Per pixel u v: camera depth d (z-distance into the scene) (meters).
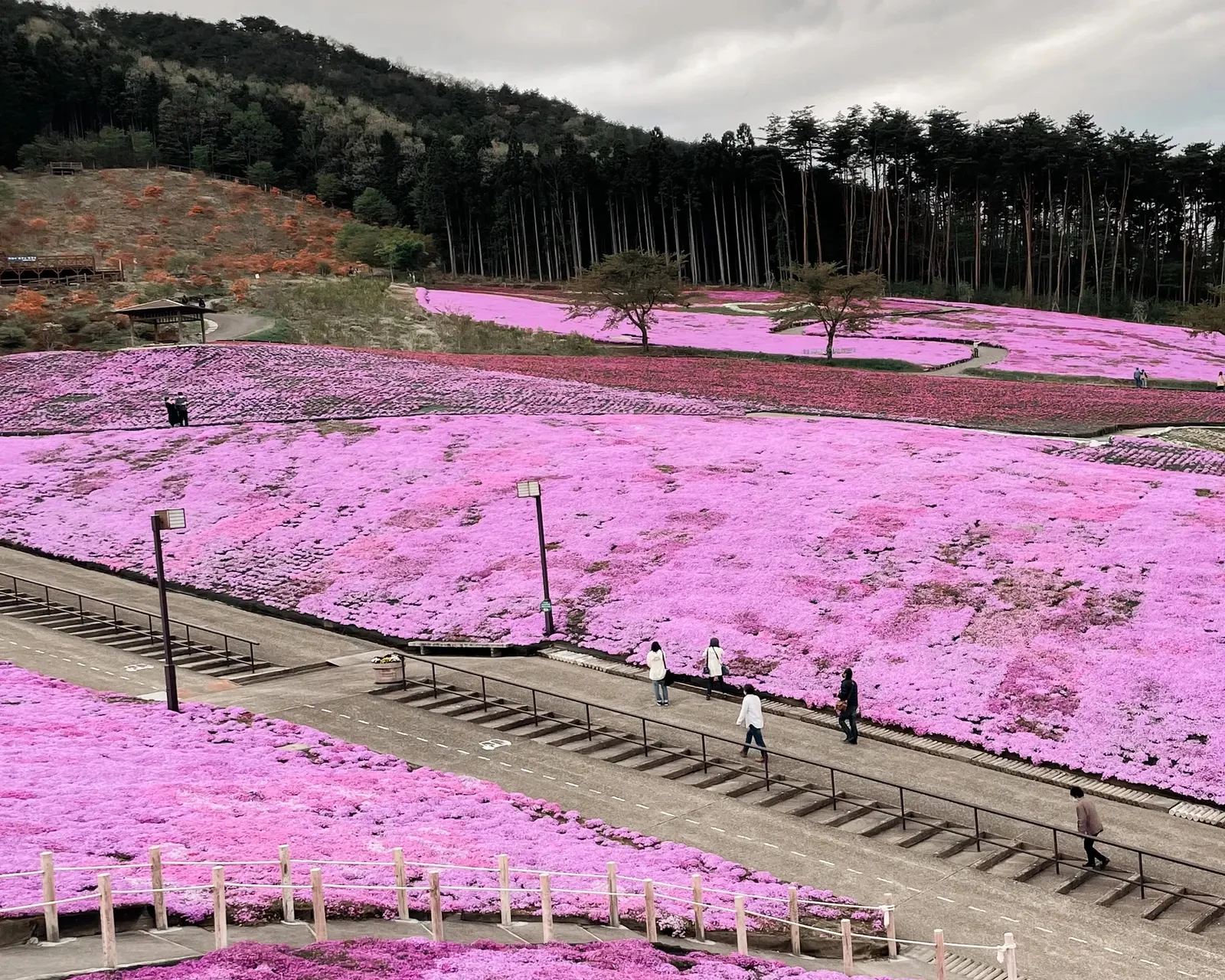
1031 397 73.44
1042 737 29.69
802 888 21.62
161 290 120.50
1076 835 23.02
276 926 16.52
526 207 188.75
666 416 66.38
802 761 26.25
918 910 21.42
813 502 46.78
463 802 24.52
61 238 168.75
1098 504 43.88
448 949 15.60
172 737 27.97
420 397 71.50
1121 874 23.12
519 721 31.84
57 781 22.12
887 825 25.20
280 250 179.38
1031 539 41.12
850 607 38.00
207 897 16.72
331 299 118.44
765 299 147.00
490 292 151.25
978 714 31.03
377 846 20.20
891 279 176.12
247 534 50.06
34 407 70.81
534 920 18.45
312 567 46.41
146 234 178.25
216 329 101.19
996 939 20.28
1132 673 31.81
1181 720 29.59
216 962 13.91
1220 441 59.44
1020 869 23.36
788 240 177.12
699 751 29.69
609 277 100.25
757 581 40.44
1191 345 110.19
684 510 47.47
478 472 54.75
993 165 164.38
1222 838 24.75
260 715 31.30
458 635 39.72
